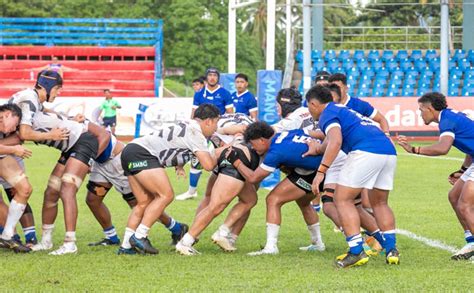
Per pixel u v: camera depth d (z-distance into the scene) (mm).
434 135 44844
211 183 15086
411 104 44438
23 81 55562
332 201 14016
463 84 52219
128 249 14070
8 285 11414
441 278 11867
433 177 28188
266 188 25031
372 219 13883
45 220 14508
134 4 96938
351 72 52688
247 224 17828
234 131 16297
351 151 12852
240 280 11773
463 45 55031
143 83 57406
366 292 10953
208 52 96750
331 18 103312
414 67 53219
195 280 11789
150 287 11297
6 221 14562
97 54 59312
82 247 14883
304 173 14031
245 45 105438
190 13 94688
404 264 13086
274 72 25203
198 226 14031
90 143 14242
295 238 16109
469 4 53625
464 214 13266
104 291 11062
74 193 14148
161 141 13734
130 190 15070
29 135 13758
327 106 13031
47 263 13094
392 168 13016
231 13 43375
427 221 18156
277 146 13625
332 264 13102
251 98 25016
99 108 45219
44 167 31969
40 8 87062
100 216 15102
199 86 25844
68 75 56594
